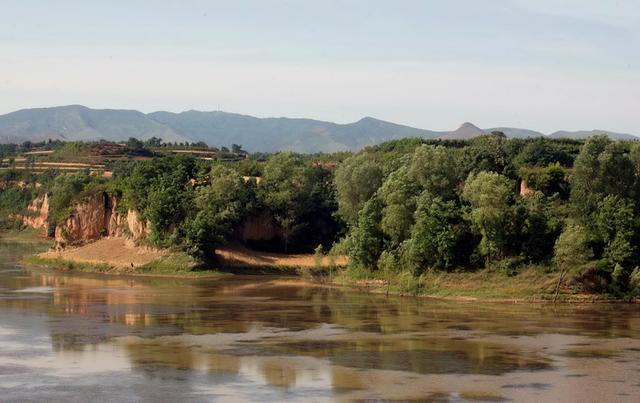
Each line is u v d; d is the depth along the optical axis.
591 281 124.94
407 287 131.50
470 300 124.19
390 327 97.12
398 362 77.38
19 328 94.31
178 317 103.94
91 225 188.00
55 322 98.88
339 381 69.88
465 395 65.56
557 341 88.44
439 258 133.25
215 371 73.12
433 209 135.12
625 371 74.00
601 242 127.31
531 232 130.62
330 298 126.38
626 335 92.38
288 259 174.50
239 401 63.75
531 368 75.12
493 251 130.38
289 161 184.50
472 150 167.00
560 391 66.94
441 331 94.50
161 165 181.50
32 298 121.88
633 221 126.94
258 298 125.50
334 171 198.62
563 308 115.88
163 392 66.06
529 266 128.25
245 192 178.62
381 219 144.88
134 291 133.50
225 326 97.06
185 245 166.62
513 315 108.00
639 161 144.88
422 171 146.38
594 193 133.75
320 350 82.88
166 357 78.81
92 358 78.19
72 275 161.12
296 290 137.38
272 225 182.62
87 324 97.62
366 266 145.00
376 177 164.75
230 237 177.12
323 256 168.38
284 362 77.00
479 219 129.00
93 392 65.88
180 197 172.12
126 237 178.38
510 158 174.88
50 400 63.50
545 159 173.88
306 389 67.19
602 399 64.69
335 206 185.50
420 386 68.31
